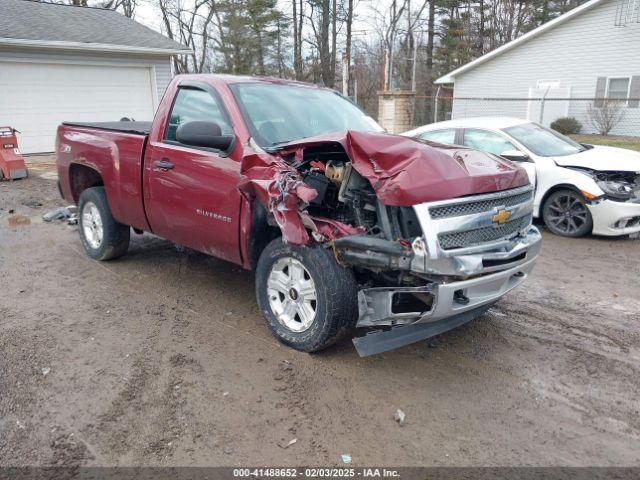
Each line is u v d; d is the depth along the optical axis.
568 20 21.38
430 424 3.08
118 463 2.73
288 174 3.46
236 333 4.19
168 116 4.75
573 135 20.83
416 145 3.39
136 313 4.57
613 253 6.39
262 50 34.00
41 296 4.94
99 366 3.68
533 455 2.82
